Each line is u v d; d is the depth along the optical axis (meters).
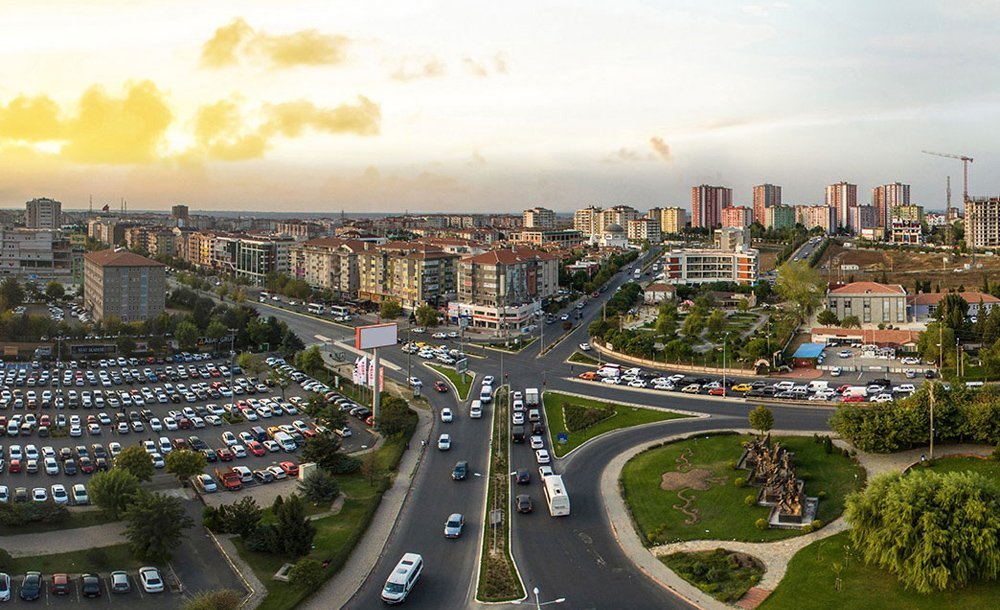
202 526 120.56
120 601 97.12
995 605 91.50
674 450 150.00
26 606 94.81
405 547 113.62
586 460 149.38
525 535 116.81
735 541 112.19
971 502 96.38
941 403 135.88
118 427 169.50
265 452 159.75
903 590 96.12
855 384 197.12
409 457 154.12
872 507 102.19
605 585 101.38
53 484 137.88
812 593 96.88
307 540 109.12
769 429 152.25
